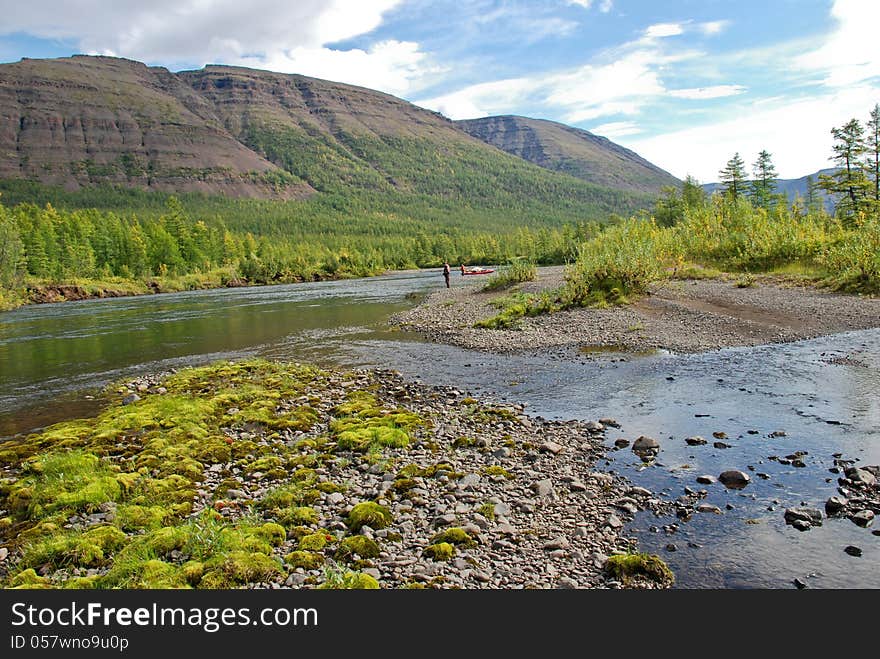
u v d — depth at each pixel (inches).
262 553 280.8
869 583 253.4
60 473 404.2
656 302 1027.9
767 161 3080.7
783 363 644.7
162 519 333.1
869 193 2203.5
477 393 617.3
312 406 588.4
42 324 1525.6
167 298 2529.5
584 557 282.5
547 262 4259.4
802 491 340.2
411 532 308.3
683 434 449.7
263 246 4948.3
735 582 259.0
